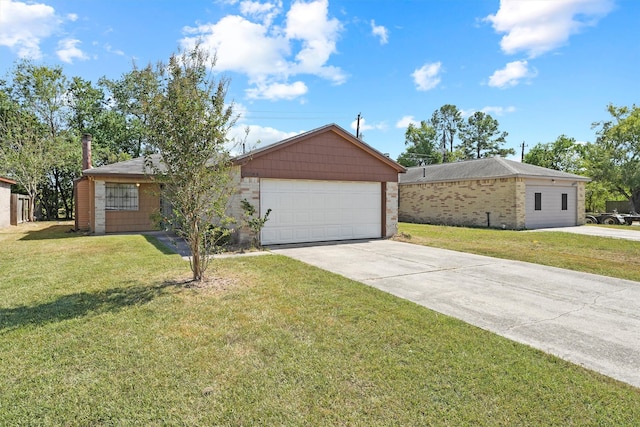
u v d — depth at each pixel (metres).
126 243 10.73
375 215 12.58
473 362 3.24
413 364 3.19
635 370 3.15
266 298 5.12
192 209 5.89
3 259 8.05
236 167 9.95
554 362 3.27
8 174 21.69
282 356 3.33
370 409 2.55
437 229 16.95
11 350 3.41
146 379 2.92
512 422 2.41
